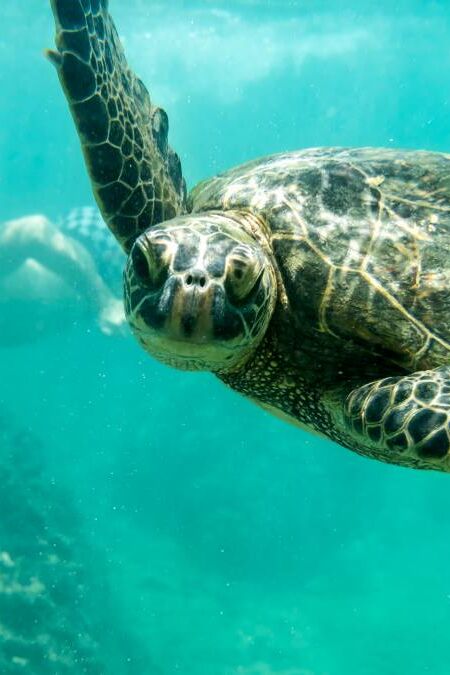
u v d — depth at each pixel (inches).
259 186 130.9
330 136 1354.6
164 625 557.9
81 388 908.6
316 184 124.7
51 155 1510.8
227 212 130.3
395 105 1332.4
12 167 1509.6
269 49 1140.5
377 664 547.2
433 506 728.3
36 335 891.4
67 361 932.6
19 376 959.6
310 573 668.1
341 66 1204.5
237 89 1227.2
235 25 1056.2
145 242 110.7
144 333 111.6
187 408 818.2
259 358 127.9
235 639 563.2
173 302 105.3
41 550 548.4
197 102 1232.8
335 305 114.8
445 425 92.7
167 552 664.4
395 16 1018.1
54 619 485.1
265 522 706.2
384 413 99.7
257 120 1280.8
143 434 812.6
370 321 112.7
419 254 113.9
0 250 840.9
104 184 155.0
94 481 748.0
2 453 677.9
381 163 126.6
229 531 689.6
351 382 120.1
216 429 787.4
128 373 911.0
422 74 1252.5
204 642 549.0
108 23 162.4
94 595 537.3
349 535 705.6
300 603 624.7
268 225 124.0
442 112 1373.0
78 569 551.5
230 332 109.5
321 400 125.6
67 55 147.1
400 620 605.0
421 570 668.7
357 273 114.3
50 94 1411.2
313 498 726.5
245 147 1307.8
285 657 549.3
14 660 442.9
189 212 158.4
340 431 123.6
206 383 826.2
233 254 108.5
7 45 1232.8
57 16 145.6
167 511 713.0
